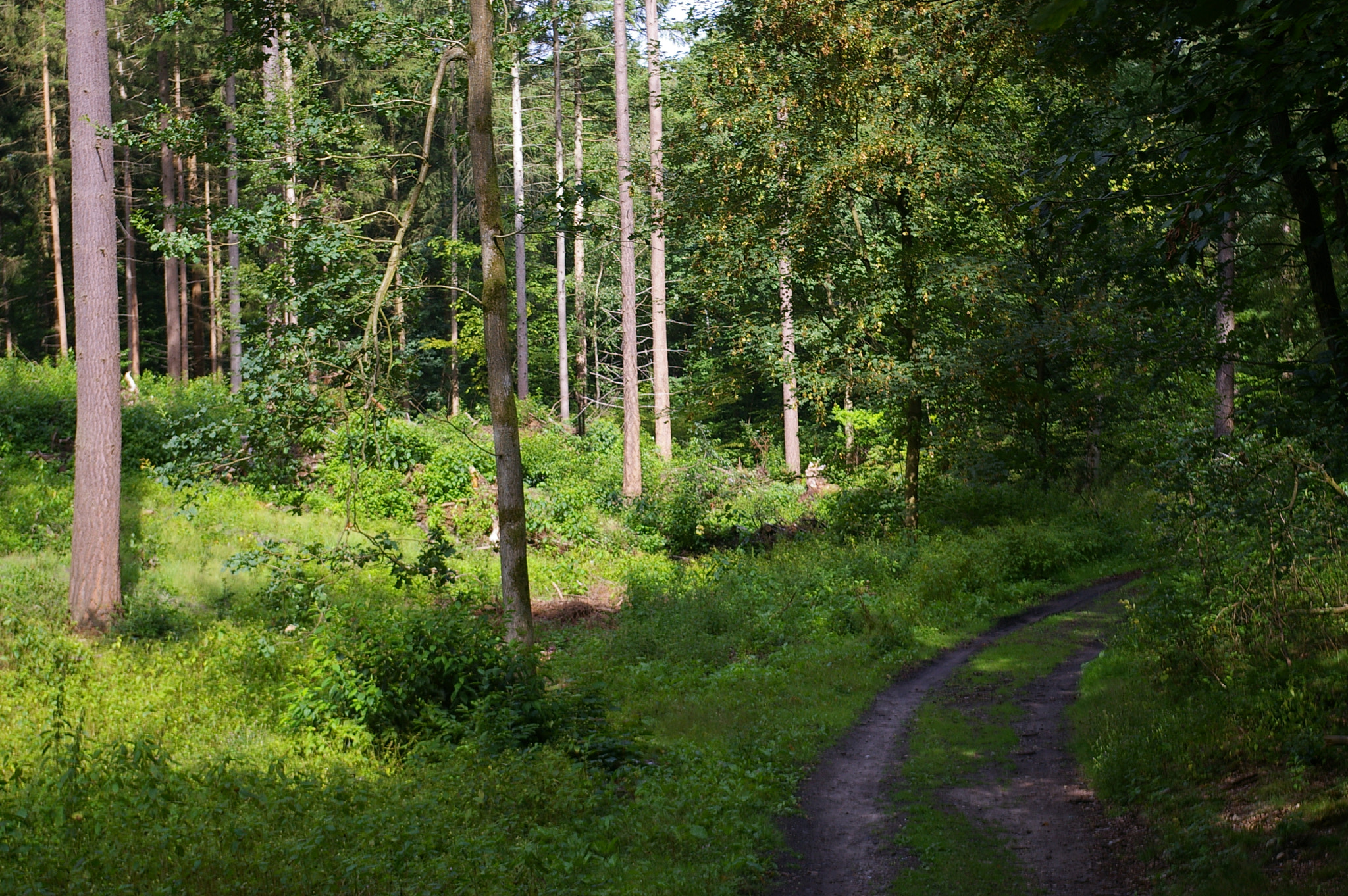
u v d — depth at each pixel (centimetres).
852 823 905
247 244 1267
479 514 2420
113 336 1558
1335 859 646
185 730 1062
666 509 2769
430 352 4031
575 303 4612
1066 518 2683
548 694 1164
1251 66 604
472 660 1125
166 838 696
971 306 2297
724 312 2656
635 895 692
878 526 2584
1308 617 1091
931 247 2292
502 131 4538
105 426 1525
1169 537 1202
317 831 727
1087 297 2077
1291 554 1020
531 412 3591
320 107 1316
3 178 4047
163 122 1312
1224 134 657
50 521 1886
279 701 1164
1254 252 971
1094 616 1852
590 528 2602
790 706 1345
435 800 837
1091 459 3125
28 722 1020
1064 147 805
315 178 1331
